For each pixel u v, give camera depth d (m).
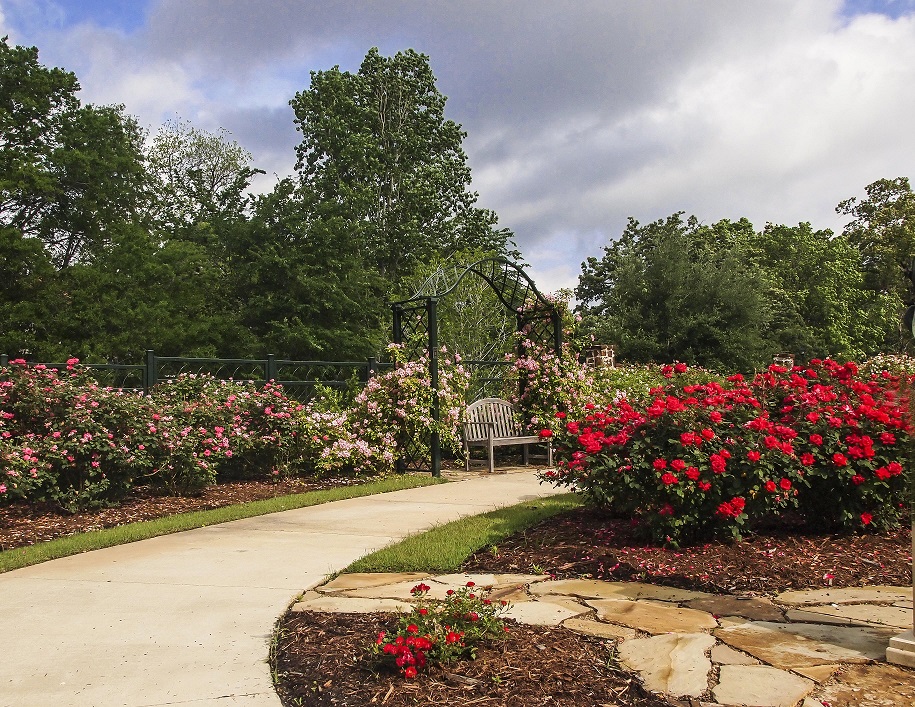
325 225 22.83
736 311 25.75
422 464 11.11
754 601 4.01
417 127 31.55
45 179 21.94
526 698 2.78
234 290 22.86
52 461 7.11
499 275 12.16
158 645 3.53
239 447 8.84
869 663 3.07
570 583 4.44
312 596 4.31
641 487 4.96
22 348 19.77
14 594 4.42
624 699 2.77
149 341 20.16
